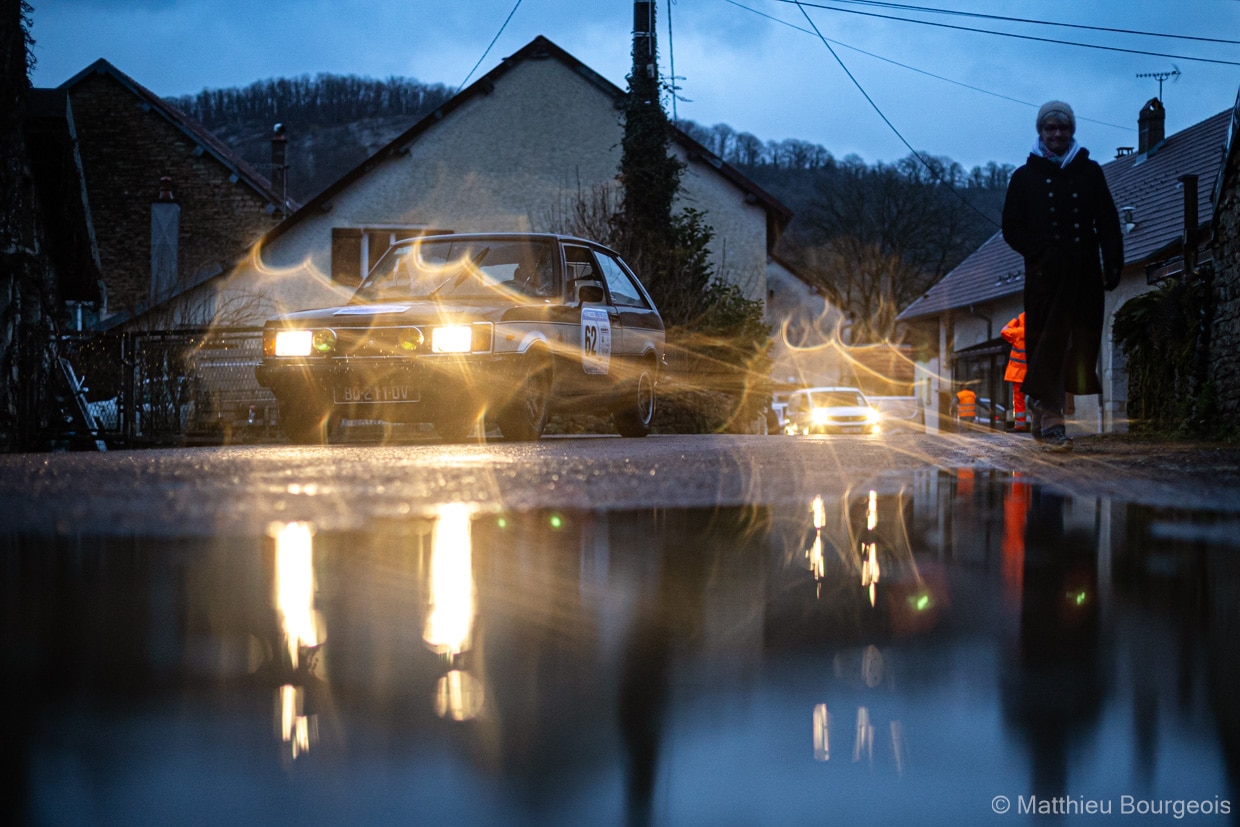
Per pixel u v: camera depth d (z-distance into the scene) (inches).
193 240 1151.0
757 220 999.6
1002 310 1131.3
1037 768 33.4
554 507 118.2
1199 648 50.8
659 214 802.2
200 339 428.5
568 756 34.1
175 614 57.7
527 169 984.3
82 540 89.9
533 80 983.6
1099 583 70.4
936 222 2095.2
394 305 328.8
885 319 2097.7
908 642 51.9
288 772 32.2
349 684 42.7
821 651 49.8
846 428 923.4
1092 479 159.0
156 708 39.0
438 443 340.8
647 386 410.9
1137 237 911.7
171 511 110.5
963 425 1056.8
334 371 319.6
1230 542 91.1
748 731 36.8
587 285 343.6
